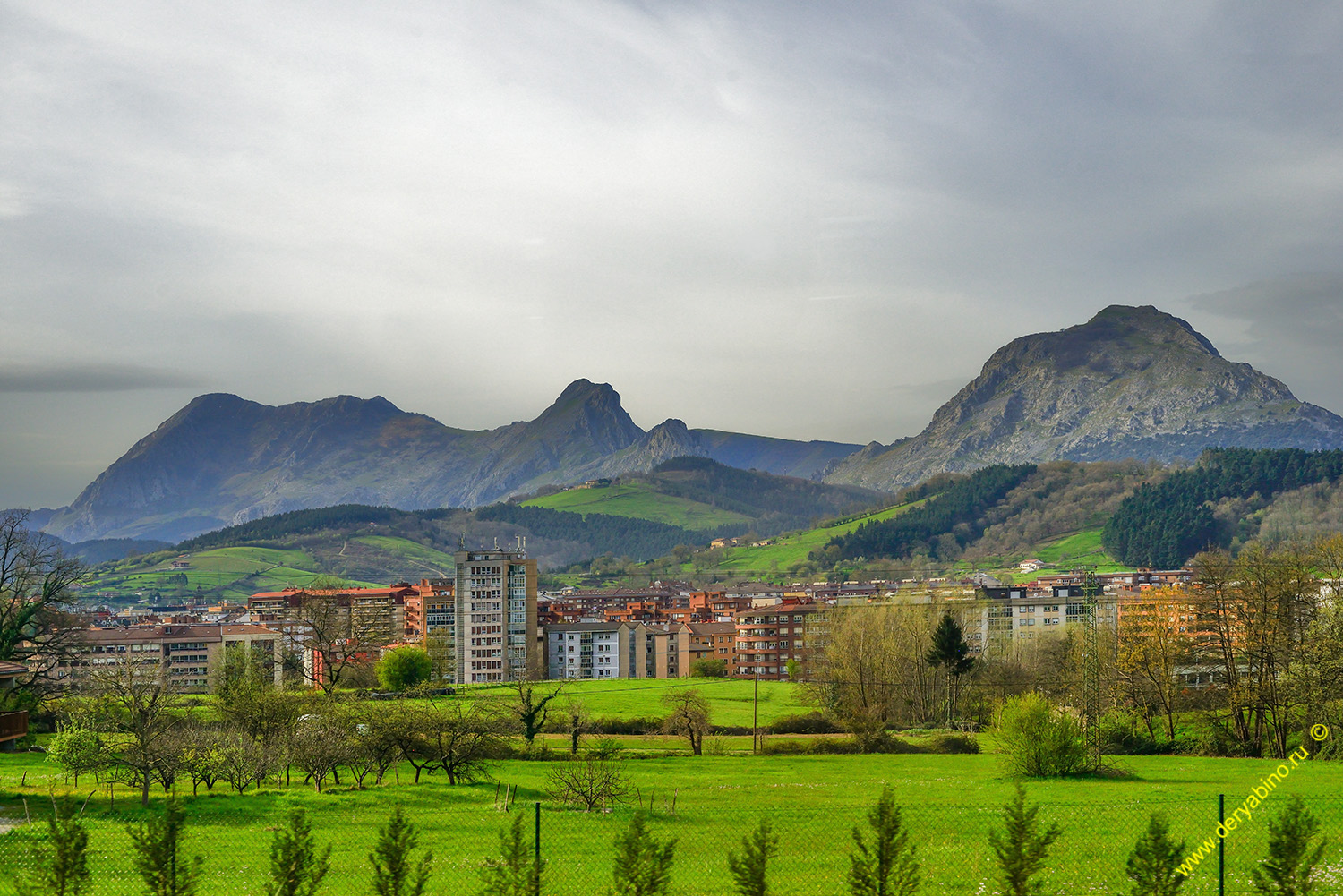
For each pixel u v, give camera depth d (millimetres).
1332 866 34812
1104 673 109750
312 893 27906
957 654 132125
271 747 66625
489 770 82000
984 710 130375
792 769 87438
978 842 43438
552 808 56344
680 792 67188
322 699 94500
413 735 69062
